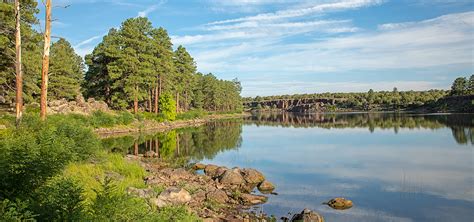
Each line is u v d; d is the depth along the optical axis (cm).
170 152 3102
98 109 5109
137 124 5416
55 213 648
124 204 710
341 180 1956
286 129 6078
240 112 14738
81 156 1598
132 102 6700
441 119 7619
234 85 15412
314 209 1425
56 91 5356
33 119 2016
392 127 5844
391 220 1284
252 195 1603
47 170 862
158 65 6219
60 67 5506
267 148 3419
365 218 1309
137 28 5794
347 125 6844
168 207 1117
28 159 842
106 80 6234
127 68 5606
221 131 5544
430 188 1739
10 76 3712
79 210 662
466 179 1923
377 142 3778
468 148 3120
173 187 1485
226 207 1434
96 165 1631
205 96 11500
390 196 1611
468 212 1363
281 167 2389
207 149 3341
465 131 4612
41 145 1084
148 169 2017
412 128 5447
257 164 2519
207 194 1545
